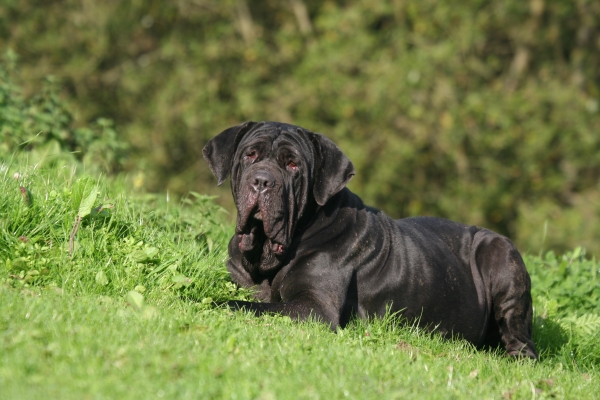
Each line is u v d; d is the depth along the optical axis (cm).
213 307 834
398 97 2880
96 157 1541
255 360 641
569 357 1039
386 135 2923
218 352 646
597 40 3142
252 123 945
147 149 3088
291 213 886
